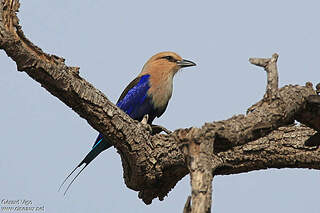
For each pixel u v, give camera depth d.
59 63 10.16
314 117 10.12
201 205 7.62
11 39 9.48
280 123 9.55
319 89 10.17
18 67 9.93
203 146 7.98
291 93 9.77
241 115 9.21
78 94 10.55
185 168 12.30
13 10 9.62
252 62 10.02
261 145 12.15
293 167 12.48
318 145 10.98
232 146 9.02
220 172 12.49
